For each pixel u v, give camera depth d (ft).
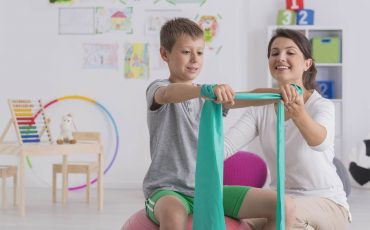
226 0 15.98
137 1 15.99
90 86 16.11
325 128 5.79
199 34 6.14
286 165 6.37
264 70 16.19
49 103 15.66
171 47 6.13
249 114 6.61
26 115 12.38
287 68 6.44
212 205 4.79
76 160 16.20
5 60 16.15
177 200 5.37
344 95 16.35
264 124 6.48
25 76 16.15
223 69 15.97
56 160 16.08
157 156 5.89
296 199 6.05
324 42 15.78
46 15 16.10
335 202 6.25
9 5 16.11
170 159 5.83
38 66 16.15
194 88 4.98
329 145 5.91
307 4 16.37
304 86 6.79
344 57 16.34
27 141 12.28
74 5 16.07
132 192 14.85
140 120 16.03
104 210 11.83
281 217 5.08
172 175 5.74
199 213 4.87
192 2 15.97
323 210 6.05
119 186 15.94
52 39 16.10
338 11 16.26
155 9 15.99
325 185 6.31
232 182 10.52
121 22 16.03
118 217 10.97
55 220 10.59
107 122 16.06
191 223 5.43
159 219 5.32
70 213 11.41
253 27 16.26
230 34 15.97
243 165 10.63
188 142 5.86
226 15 15.97
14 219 10.68
